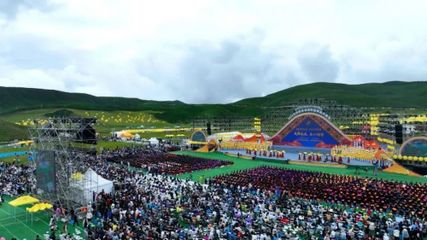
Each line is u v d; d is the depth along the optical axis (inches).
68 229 1493.6
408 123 3779.5
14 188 2054.6
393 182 2231.8
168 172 2751.0
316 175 2466.8
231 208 1585.9
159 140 5128.0
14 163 2940.5
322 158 3253.0
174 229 1311.5
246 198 1764.3
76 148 2541.8
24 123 6761.8
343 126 4498.0
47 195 1823.3
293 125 3841.0
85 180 1873.8
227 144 4097.0
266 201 1733.5
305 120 3745.1
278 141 3959.2
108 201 1729.8
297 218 1421.0
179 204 1678.2
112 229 1352.1
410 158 2748.5
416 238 1304.1
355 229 1293.1
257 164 3240.7
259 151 3742.6
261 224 1352.1
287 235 1226.6
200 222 1441.9
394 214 1582.2
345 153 3154.5
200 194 1855.3
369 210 1621.6
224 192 1919.3
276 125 5300.2
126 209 1615.4
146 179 2288.4
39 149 1856.5
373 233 1315.2
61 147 1939.0
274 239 1196.5
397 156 2827.3
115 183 2097.7
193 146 4409.5
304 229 1322.6
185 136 5949.8
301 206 1635.1
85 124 1948.8
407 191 1953.7
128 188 2010.3
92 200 1830.7
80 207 1748.3
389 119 4303.6
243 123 6412.4
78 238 1328.7
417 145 2728.8
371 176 2603.3
